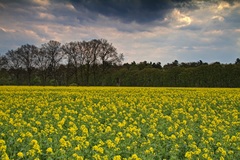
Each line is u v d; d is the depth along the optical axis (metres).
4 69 92.50
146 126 16.62
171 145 12.62
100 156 11.02
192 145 12.15
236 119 19.14
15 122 16.86
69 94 36.31
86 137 13.81
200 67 78.19
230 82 73.75
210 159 10.81
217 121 17.41
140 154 11.29
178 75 79.75
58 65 90.06
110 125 16.62
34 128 14.45
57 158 10.74
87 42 86.06
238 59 94.31
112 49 84.69
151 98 31.12
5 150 11.45
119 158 10.30
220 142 13.23
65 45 88.44
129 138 13.33
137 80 84.88
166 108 24.72
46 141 12.66
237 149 12.21
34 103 26.91
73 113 20.70
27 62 90.19
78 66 87.44
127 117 18.55
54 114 19.61
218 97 34.22
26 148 11.66
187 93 38.03
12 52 91.00
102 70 86.56
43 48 90.69
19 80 93.19
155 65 115.12
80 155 11.16
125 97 32.94
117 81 87.00
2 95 34.47
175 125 15.74
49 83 89.94
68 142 11.77
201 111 23.16
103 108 22.34
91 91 42.19
